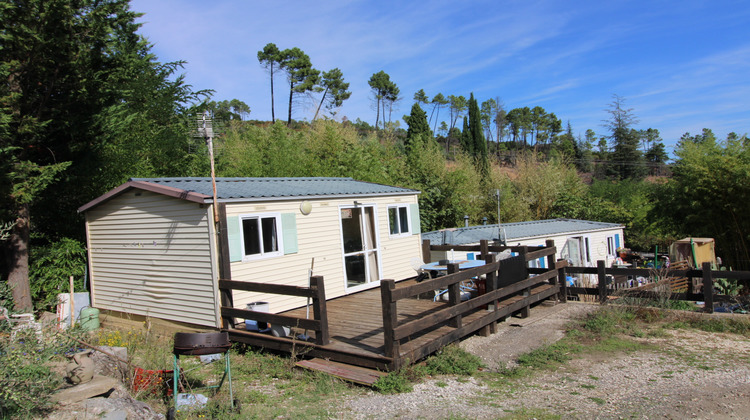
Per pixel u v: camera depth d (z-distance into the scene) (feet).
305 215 31.17
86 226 34.06
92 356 18.92
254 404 17.89
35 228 39.34
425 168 76.59
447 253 43.93
